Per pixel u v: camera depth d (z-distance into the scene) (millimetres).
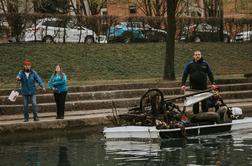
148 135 19703
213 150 17438
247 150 17297
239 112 22156
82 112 26562
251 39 49344
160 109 20234
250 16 54156
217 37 47656
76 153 17531
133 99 28781
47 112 26625
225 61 42781
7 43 38344
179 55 42062
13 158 16938
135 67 38500
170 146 18359
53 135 21594
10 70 34656
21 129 22750
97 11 52031
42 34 39625
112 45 41062
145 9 53281
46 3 49188
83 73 36375
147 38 43750
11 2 43250
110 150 17906
